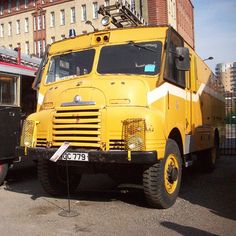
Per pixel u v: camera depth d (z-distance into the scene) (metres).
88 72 8.01
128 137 6.63
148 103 7.17
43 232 6.11
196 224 6.47
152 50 7.80
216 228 6.27
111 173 7.73
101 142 6.84
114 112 6.85
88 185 9.76
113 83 7.24
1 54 10.09
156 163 7.03
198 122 10.09
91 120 6.95
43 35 68.50
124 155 6.61
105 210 7.34
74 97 7.25
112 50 8.06
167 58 7.70
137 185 9.60
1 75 9.59
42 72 8.63
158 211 7.24
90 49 8.25
